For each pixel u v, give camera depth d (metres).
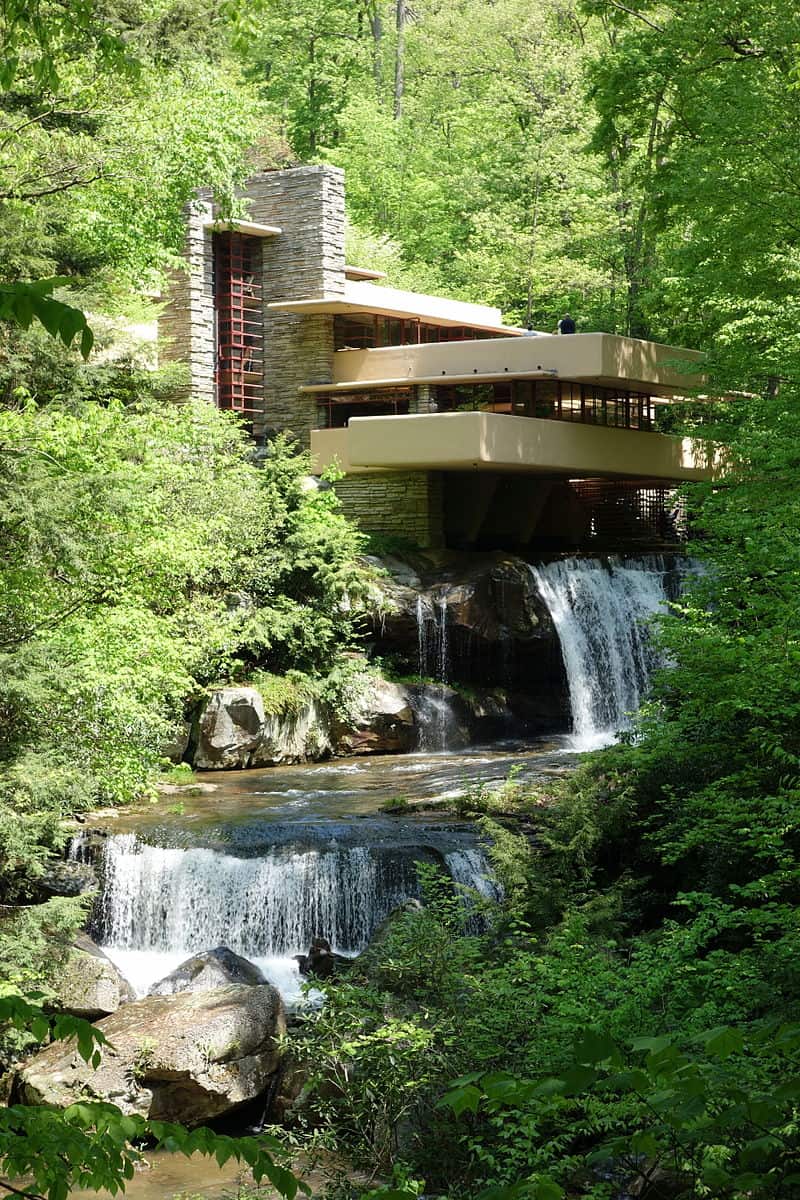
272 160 51.72
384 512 34.62
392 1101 10.84
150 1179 12.81
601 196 51.00
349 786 24.59
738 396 31.92
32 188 24.09
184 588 26.53
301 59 61.06
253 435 37.56
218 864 19.38
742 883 15.29
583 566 33.25
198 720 26.73
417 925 13.11
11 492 16.72
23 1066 14.88
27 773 16.34
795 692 13.47
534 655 31.72
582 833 15.92
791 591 14.54
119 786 20.11
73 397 22.80
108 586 20.83
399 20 64.75
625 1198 9.34
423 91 64.00
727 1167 5.48
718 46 29.75
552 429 32.91
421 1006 11.96
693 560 35.50
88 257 25.75
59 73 21.88
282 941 18.95
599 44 55.44
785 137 23.89
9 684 16.27
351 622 29.67
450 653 31.17
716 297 27.48
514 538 37.41
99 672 19.30
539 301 54.09
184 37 26.11
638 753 15.74
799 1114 4.74
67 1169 3.84
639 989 10.40
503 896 16.48
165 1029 14.62
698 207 26.66
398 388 35.47
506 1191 3.66
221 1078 14.27
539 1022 10.93
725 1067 5.81
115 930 19.48
